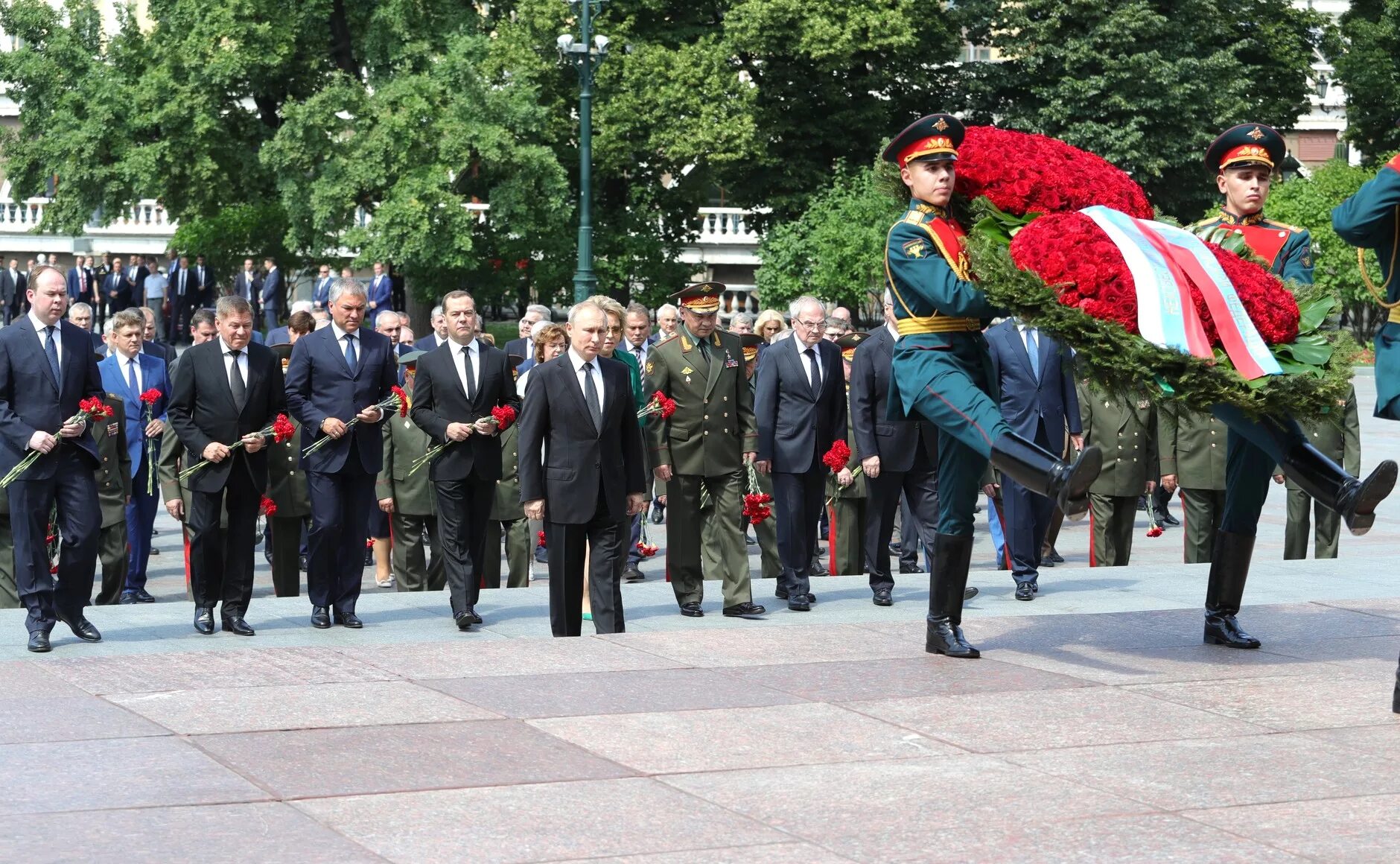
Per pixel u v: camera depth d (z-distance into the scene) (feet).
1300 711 20.98
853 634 26.53
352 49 126.93
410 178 112.06
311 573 32.65
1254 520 25.38
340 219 117.08
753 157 126.93
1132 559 48.96
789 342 35.78
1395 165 20.95
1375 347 22.26
